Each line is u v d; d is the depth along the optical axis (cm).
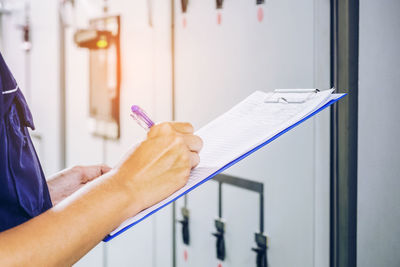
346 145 146
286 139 164
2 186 55
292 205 163
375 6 152
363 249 158
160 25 220
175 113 216
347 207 148
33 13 331
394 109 164
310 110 67
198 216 208
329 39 146
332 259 152
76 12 286
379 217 162
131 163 55
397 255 171
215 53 191
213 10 190
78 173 81
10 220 57
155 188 54
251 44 174
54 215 48
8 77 59
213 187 199
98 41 246
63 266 47
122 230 53
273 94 84
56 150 316
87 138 284
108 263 270
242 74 178
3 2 365
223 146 67
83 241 48
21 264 43
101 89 265
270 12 165
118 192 51
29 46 340
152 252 238
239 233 186
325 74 148
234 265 190
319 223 155
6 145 55
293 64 158
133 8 238
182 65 209
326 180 152
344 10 142
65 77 300
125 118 249
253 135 66
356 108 146
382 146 160
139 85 238
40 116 335
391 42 160
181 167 55
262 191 174
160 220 232
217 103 191
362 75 150
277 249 170
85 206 49
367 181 156
